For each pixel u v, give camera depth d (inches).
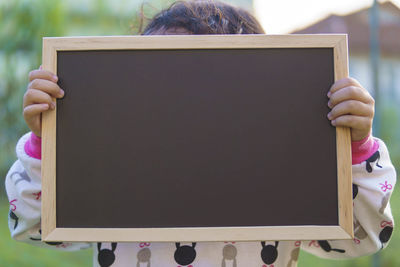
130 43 39.1
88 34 141.6
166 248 43.2
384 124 157.5
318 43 39.1
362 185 42.1
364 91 38.4
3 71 138.6
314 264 120.4
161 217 38.1
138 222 38.0
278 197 38.2
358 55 146.9
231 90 39.1
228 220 38.0
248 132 38.8
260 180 38.4
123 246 43.9
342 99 37.9
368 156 42.2
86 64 39.2
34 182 43.6
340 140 38.4
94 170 38.5
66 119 38.8
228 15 49.7
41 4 136.1
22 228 44.8
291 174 38.4
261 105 39.0
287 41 39.2
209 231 37.7
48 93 38.5
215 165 38.5
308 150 38.6
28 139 44.9
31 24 135.9
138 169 38.5
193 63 39.3
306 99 38.9
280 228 37.7
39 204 43.7
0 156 142.9
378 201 42.1
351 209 37.8
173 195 38.3
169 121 38.9
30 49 137.7
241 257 43.1
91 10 140.5
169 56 39.3
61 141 38.7
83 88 39.1
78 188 38.3
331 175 38.3
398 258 115.3
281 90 39.0
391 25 133.0
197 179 38.4
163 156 38.6
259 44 39.1
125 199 38.2
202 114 39.0
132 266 43.2
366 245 44.8
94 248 46.2
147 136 38.8
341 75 38.8
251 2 77.3
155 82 39.1
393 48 143.9
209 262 42.7
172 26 47.6
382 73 156.6
